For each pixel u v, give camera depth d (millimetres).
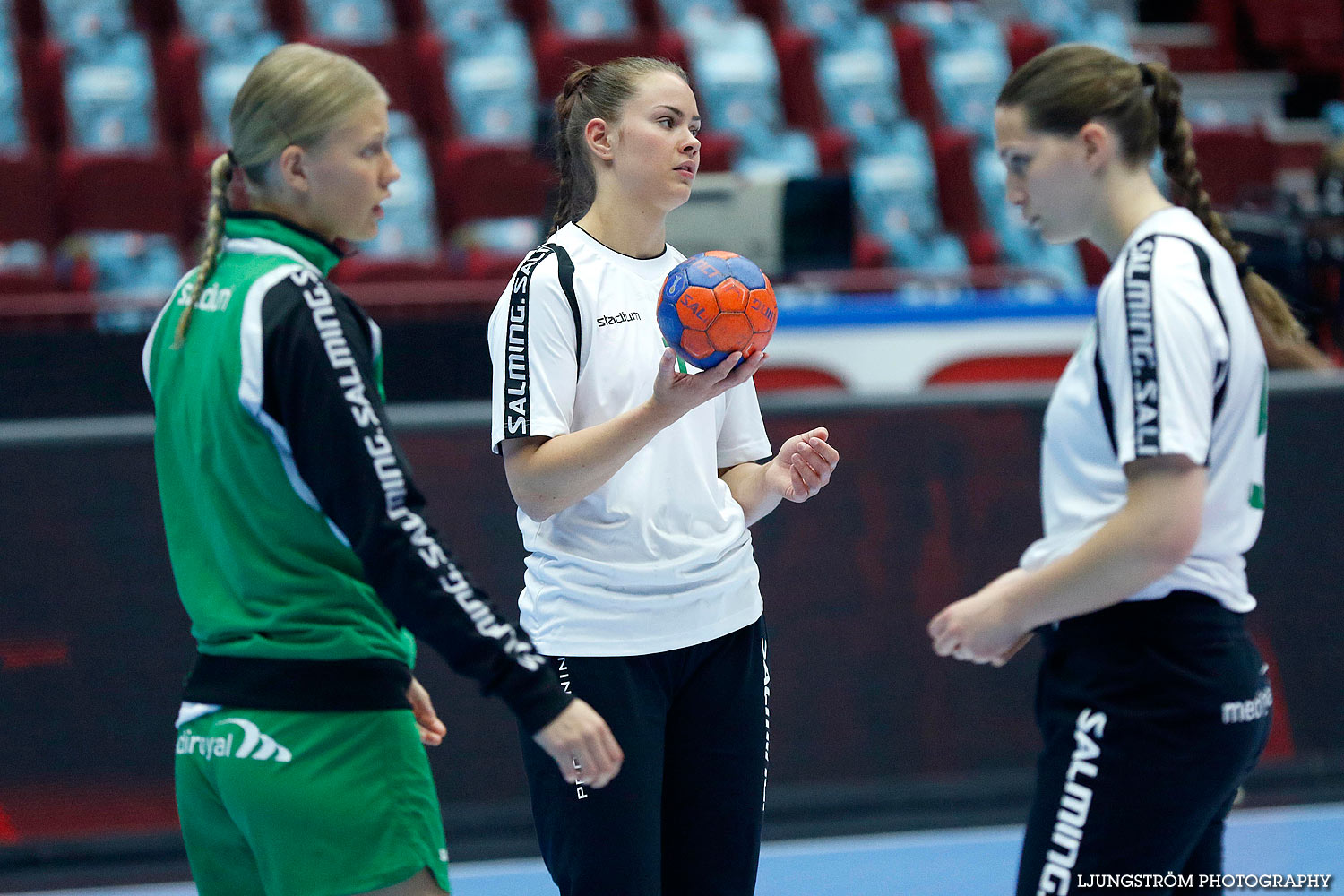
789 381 20922
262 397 7016
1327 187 25359
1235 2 42125
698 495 8273
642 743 8016
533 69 33531
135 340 17922
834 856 14773
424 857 7336
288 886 7129
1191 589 7484
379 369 7629
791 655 15336
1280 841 14680
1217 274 7512
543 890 14156
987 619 7719
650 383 8188
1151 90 8344
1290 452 15805
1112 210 7992
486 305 19547
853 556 15508
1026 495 15789
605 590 8039
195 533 7512
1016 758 15672
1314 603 15773
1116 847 7438
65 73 31297
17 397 17578
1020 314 21406
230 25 33719
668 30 35844
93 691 14406
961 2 40281
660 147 8078
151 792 14461
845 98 34344
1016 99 8047
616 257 8273
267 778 7086
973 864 14523
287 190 7492
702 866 8430
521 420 7820
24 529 14344
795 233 21453
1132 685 7438
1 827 14156
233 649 7262
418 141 30344
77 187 28531
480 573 15000
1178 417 7102
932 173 32875
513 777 15070
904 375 21156
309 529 7207
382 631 7434
